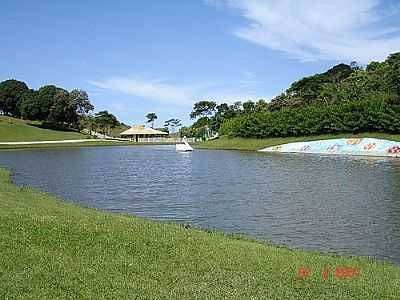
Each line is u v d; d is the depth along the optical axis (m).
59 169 56.75
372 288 11.86
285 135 113.00
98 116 195.12
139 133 183.12
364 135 94.38
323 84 146.50
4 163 65.31
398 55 122.25
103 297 10.05
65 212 19.58
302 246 19.48
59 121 169.00
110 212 25.59
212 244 15.30
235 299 10.48
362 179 43.44
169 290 10.78
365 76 125.12
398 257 17.95
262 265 13.24
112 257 12.77
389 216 25.81
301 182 41.88
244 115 139.25
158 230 16.80
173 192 36.47
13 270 11.08
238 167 59.19
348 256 17.48
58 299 9.78
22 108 168.75
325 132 103.25
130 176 49.09
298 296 10.95
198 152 102.31
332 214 26.55
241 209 28.47
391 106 91.31
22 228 14.48
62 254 12.58
